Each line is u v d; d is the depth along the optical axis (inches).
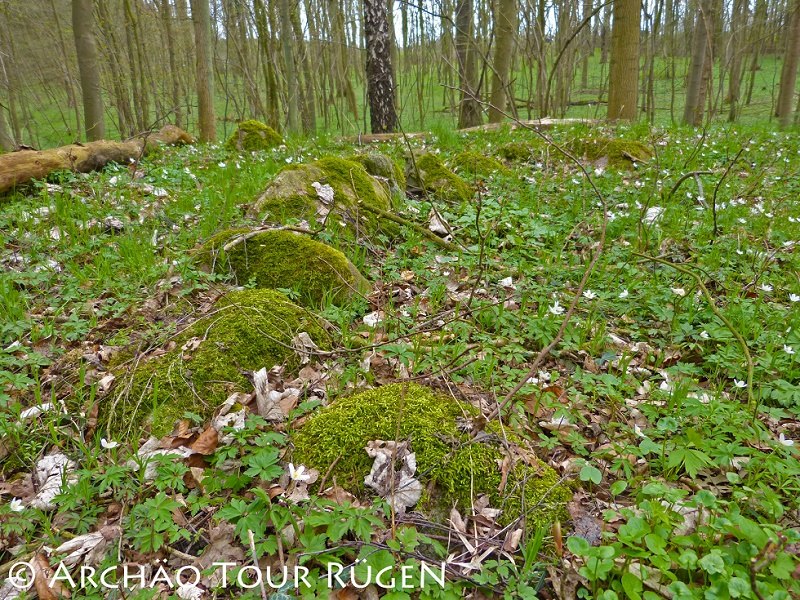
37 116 780.6
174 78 663.1
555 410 117.1
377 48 435.8
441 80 784.3
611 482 100.7
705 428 107.4
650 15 536.1
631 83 440.8
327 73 706.8
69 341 143.3
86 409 118.2
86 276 171.8
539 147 319.9
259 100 612.4
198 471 101.5
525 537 86.0
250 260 166.7
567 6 574.6
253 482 97.8
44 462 106.6
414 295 168.9
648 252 190.7
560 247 192.1
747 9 647.1
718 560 73.4
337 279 158.9
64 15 711.1
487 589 80.6
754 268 178.9
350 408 107.3
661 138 353.4
